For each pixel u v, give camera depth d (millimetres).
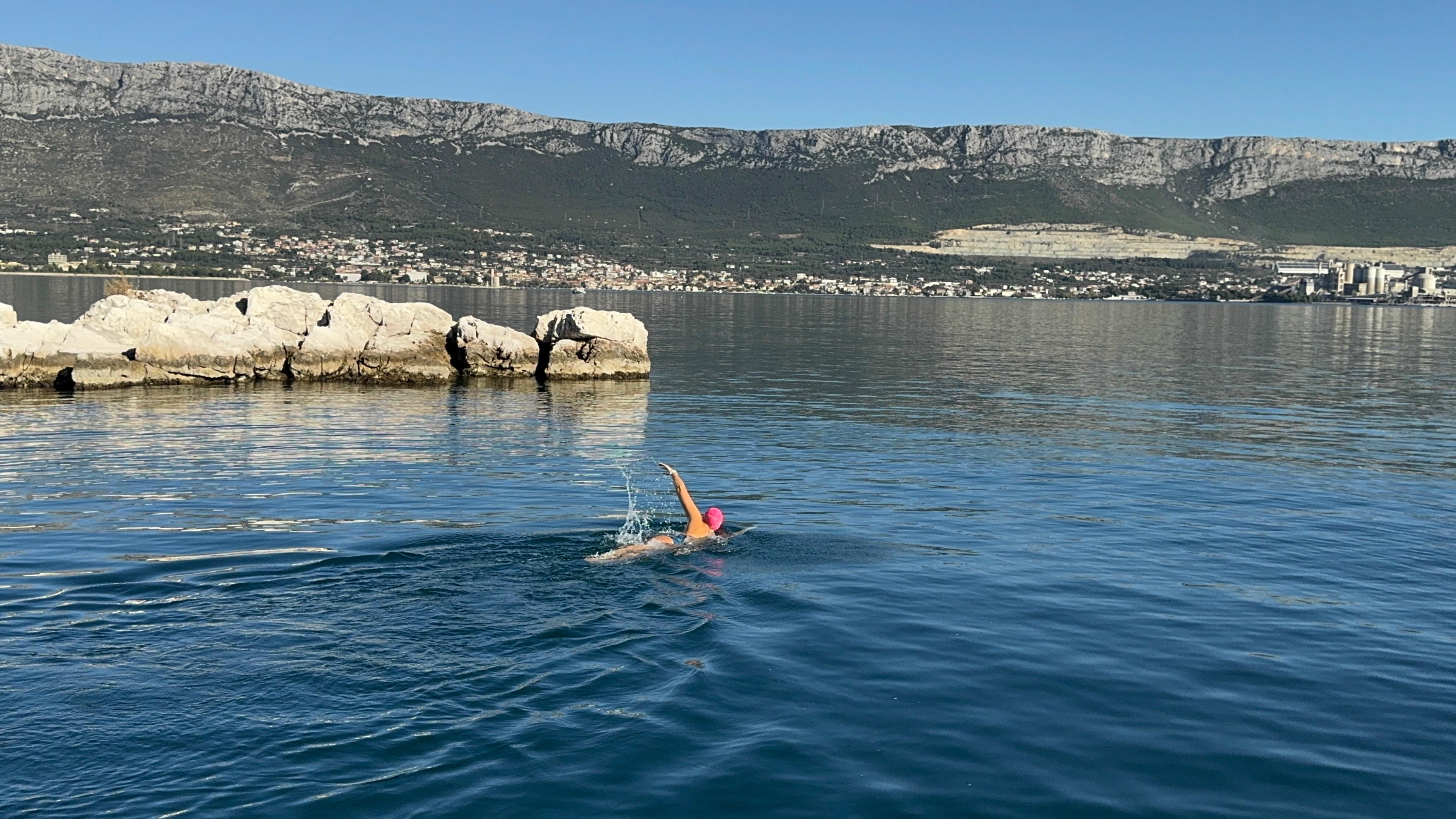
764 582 13516
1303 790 8086
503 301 160000
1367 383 51562
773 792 7844
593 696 9469
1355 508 20391
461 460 24453
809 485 22047
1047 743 8844
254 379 43156
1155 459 26578
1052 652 11172
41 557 14414
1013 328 111062
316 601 12164
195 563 14039
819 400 40094
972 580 14078
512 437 28656
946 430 31828
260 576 13227
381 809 7441
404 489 20547
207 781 7758
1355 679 10555
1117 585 14070
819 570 14336
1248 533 17828
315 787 7723
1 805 7309
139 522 17078
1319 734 9148
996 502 20375
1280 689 10219
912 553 15602
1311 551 16484
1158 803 7836
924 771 8242
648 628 11359
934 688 9984
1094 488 22234
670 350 68062
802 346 74125
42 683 9453
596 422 32281
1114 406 39469
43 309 90812
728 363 58000
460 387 42656
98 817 7223
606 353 46938
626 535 15922
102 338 40219
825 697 9664
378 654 10367
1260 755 8695
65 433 27828
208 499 19172
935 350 72250
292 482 21156
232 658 10180
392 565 13750
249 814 7328
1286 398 43938
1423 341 94625
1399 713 9680
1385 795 8023
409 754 8250
